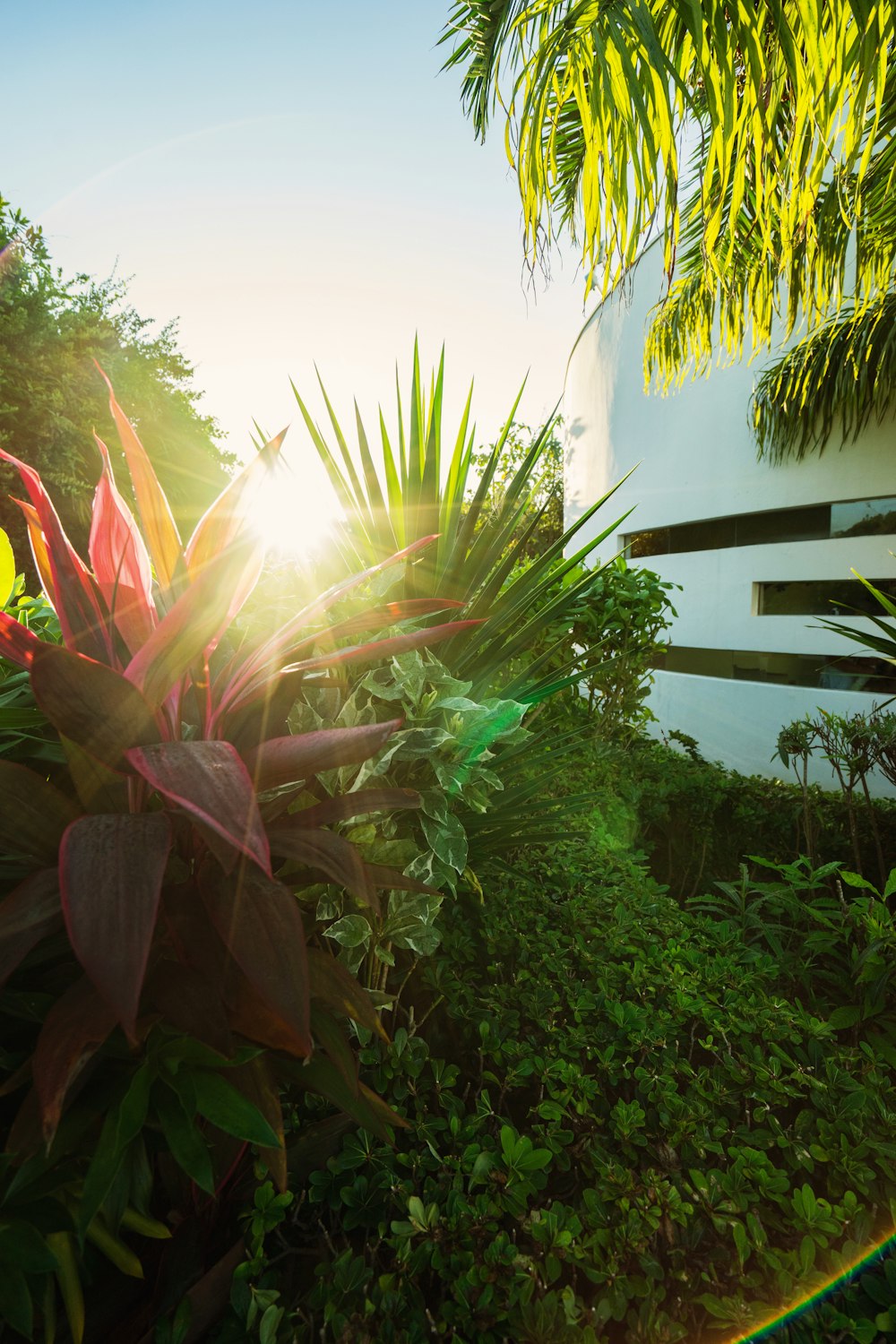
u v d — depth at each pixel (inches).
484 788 69.4
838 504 238.7
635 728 164.6
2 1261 32.3
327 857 36.5
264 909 33.9
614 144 99.6
